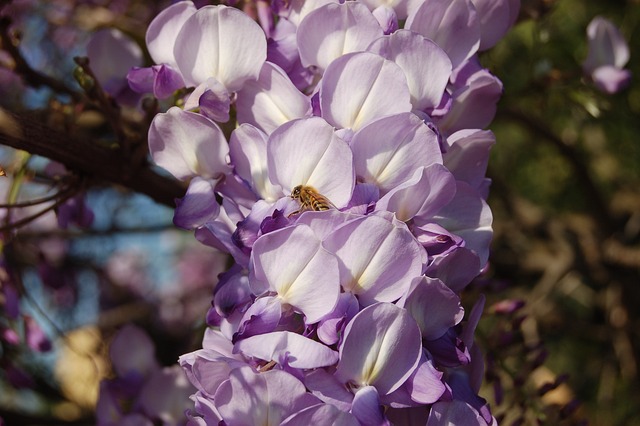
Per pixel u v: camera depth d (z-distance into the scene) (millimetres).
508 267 826
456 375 370
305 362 330
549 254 823
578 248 797
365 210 351
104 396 515
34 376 753
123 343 532
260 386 330
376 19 374
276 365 339
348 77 361
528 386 510
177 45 380
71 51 831
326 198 355
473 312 370
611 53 573
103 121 591
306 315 344
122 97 468
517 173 882
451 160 381
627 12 757
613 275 800
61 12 800
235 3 427
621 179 861
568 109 750
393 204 354
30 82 509
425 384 342
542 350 507
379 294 348
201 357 342
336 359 332
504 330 508
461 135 374
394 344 338
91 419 733
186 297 1135
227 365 344
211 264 1164
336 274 339
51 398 793
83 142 438
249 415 333
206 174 384
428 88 371
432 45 369
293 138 356
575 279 823
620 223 865
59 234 772
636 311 843
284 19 401
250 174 373
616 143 817
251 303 362
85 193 487
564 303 938
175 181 474
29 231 860
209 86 373
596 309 933
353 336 336
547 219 820
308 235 339
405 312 338
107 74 473
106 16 737
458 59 391
